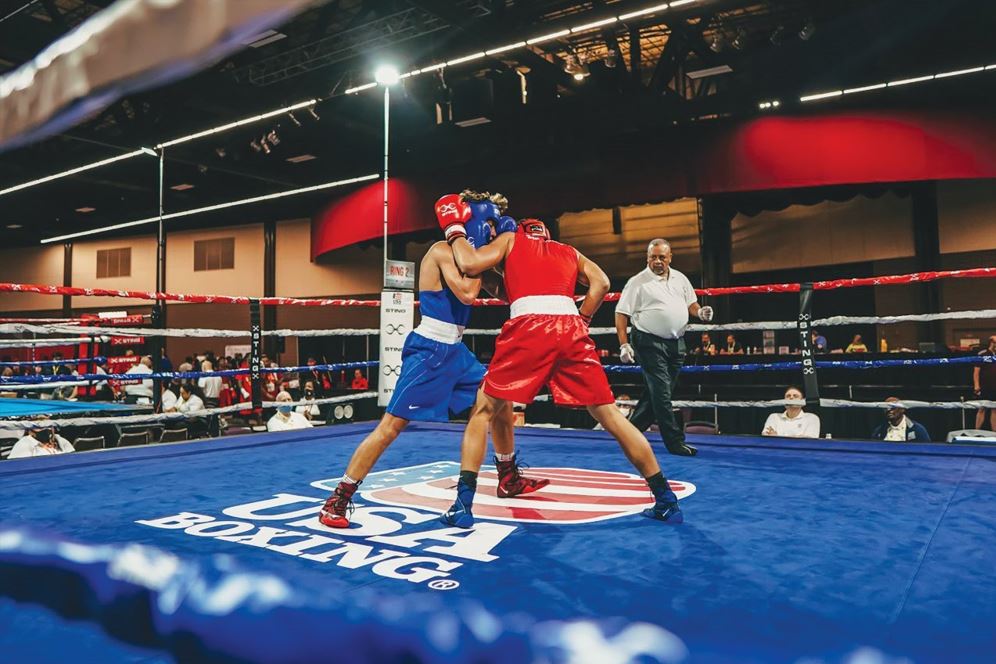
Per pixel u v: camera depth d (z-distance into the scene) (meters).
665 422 3.72
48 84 0.54
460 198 2.45
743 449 3.88
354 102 11.12
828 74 8.91
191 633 1.41
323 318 14.95
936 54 8.76
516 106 10.81
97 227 17.30
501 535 2.10
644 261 12.74
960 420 6.91
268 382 10.26
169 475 3.23
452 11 8.06
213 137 12.11
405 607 1.45
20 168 12.95
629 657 1.23
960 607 1.47
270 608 1.48
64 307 17.97
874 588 1.60
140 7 0.44
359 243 12.46
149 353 16.05
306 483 3.03
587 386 2.25
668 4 7.50
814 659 1.21
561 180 10.34
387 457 3.75
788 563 1.80
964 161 8.15
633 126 10.32
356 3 9.90
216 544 2.00
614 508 2.49
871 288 10.77
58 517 2.38
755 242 11.68
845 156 8.52
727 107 9.45
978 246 9.57
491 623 1.37
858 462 3.39
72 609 1.53
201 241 16.27
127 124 11.20
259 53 9.91
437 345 2.38
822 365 4.16
